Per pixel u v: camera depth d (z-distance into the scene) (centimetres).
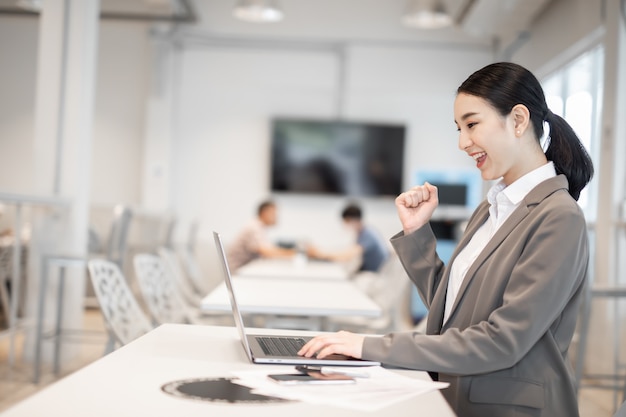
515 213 156
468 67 880
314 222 907
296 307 305
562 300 143
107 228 842
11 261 625
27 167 878
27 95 878
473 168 894
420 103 901
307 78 890
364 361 150
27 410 107
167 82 862
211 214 904
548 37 690
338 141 894
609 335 512
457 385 151
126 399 116
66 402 113
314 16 880
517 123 156
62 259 452
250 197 906
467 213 859
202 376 135
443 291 173
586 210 607
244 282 421
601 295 403
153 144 862
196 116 901
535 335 142
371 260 745
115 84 887
